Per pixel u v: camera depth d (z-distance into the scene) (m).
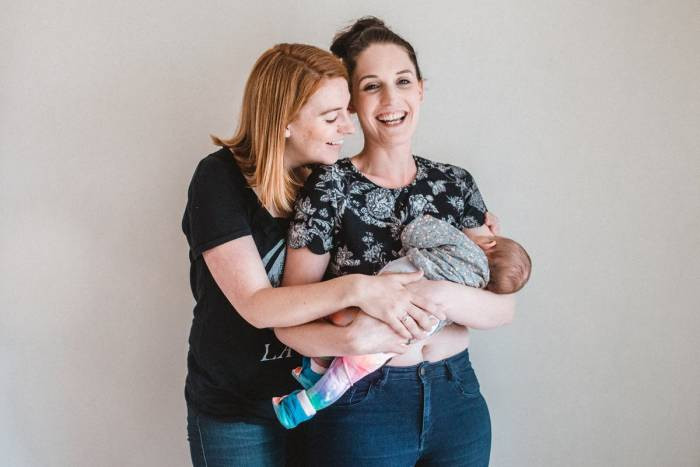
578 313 2.21
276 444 1.74
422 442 1.57
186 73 2.09
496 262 1.61
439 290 1.49
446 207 1.69
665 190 2.17
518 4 2.11
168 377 2.19
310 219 1.57
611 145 2.15
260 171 1.55
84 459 2.21
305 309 1.43
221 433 1.66
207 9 2.08
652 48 2.12
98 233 2.13
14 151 2.09
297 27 2.10
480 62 2.13
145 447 2.21
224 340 1.62
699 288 2.20
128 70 2.08
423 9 2.11
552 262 2.20
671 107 2.14
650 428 2.24
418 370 1.58
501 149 2.16
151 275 2.15
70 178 2.11
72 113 2.09
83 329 2.16
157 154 2.11
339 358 1.51
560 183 2.17
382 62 1.63
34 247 2.12
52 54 2.07
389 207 1.65
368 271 1.61
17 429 2.19
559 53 2.12
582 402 2.23
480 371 2.23
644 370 2.23
